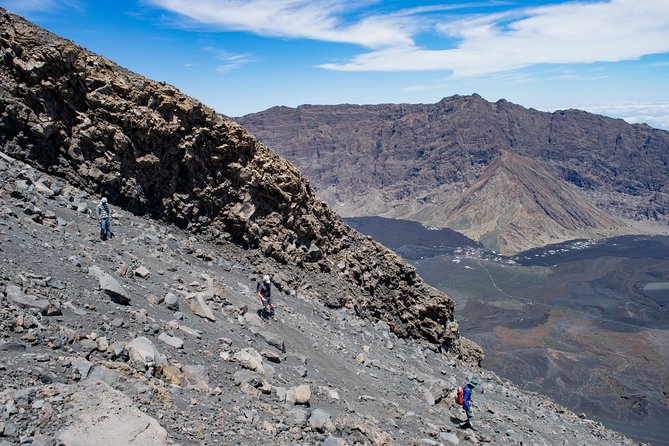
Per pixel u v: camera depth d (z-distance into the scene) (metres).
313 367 20.55
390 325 39.56
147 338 14.07
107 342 12.69
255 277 29.61
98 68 29.12
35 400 9.31
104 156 27.44
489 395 34.03
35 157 25.05
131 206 28.20
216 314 20.05
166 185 30.14
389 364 28.30
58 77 26.50
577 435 33.00
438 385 25.09
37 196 22.20
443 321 43.91
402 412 19.30
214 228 31.97
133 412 9.94
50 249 17.45
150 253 23.31
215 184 32.62
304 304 31.23
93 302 15.05
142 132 28.86
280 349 20.23
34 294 13.61
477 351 48.31
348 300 35.88
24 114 24.78
